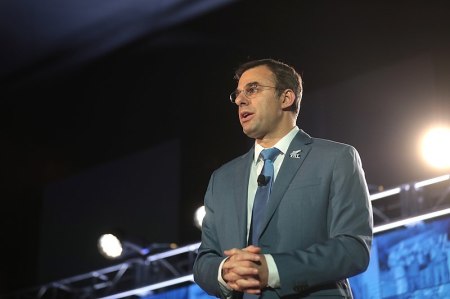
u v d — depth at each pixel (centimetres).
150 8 801
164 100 902
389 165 727
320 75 791
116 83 909
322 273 275
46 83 917
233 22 802
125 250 762
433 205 657
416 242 600
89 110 945
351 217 293
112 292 797
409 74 738
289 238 290
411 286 593
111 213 925
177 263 777
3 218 991
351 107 764
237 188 314
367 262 286
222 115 846
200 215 710
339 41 769
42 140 1000
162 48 857
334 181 298
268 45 804
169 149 896
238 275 273
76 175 973
